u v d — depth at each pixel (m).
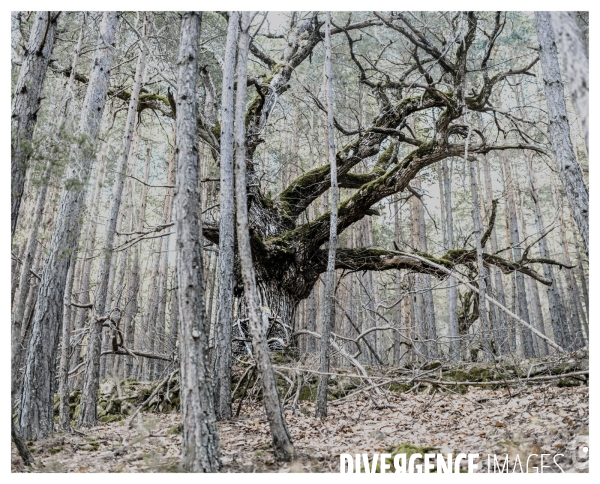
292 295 12.84
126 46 15.01
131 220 17.39
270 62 15.45
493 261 13.09
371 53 19.16
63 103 9.13
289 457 5.79
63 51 14.13
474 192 13.03
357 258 13.17
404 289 18.98
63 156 6.75
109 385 11.43
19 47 11.20
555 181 20.97
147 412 10.51
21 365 10.33
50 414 7.54
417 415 8.55
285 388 10.52
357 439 7.09
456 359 13.31
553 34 7.80
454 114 11.69
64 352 8.88
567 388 8.88
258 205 13.06
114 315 11.85
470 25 10.76
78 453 6.76
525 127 19.14
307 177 14.24
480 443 6.35
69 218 7.96
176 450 6.66
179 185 5.73
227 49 8.27
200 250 5.66
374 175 14.66
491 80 12.14
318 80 18.48
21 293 8.12
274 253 12.27
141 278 23.08
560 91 7.61
